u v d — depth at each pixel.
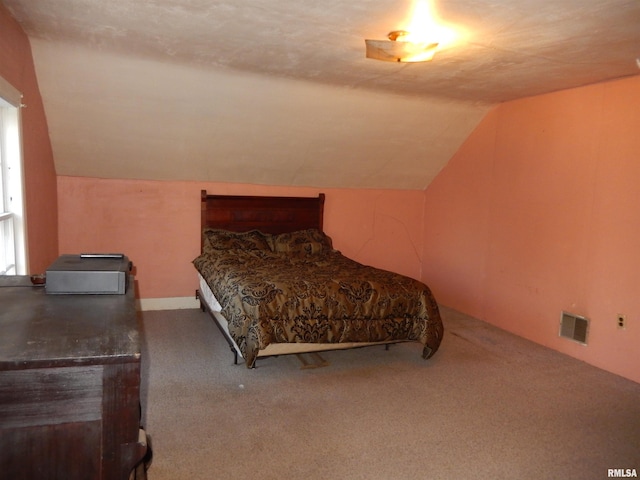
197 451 2.21
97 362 1.01
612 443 2.38
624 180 3.20
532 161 3.92
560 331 3.69
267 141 4.16
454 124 4.43
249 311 2.99
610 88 3.28
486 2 2.02
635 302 3.15
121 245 4.37
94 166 4.09
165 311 4.52
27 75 2.80
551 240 3.76
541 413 2.68
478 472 2.11
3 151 2.52
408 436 2.40
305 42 2.62
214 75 3.28
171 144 3.99
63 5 2.20
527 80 3.34
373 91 3.70
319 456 2.20
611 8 2.05
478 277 4.58
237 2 2.09
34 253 3.04
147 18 2.32
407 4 2.07
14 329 1.17
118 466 1.05
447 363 3.43
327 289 3.20
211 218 4.59
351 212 5.20
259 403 2.72
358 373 3.21
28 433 1.00
